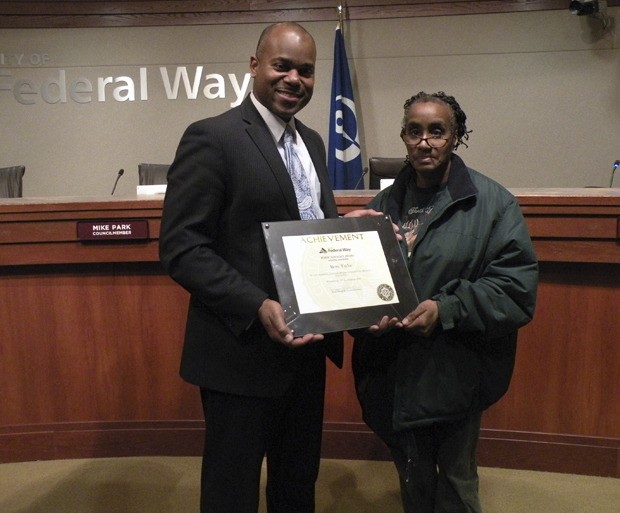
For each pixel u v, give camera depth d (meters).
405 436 1.45
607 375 2.09
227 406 1.37
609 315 2.06
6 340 2.25
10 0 4.77
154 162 4.93
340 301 1.28
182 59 4.82
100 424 2.30
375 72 4.79
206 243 1.27
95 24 4.80
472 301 1.30
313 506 1.60
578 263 2.06
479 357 1.41
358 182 4.27
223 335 1.34
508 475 2.17
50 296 2.23
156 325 2.26
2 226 2.10
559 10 4.57
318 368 1.50
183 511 1.98
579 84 4.62
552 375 2.14
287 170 1.34
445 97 1.38
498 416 2.21
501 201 1.37
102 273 2.23
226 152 1.26
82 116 4.90
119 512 1.97
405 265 1.37
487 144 4.77
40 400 2.29
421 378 1.39
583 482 2.12
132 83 4.85
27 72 4.86
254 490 1.41
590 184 4.70
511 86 4.69
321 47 4.76
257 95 1.34
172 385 2.29
